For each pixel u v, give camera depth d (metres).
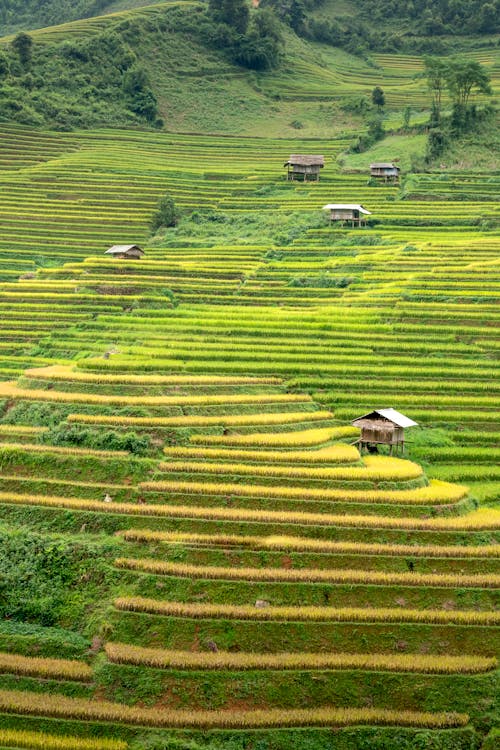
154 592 36.81
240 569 37.62
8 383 59.69
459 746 30.75
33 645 34.69
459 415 55.75
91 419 49.28
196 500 42.47
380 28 189.75
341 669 33.16
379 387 59.12
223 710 31.83
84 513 41.59
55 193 114.00
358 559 38.56
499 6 178.12
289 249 93.94
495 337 67.62
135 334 69.31
